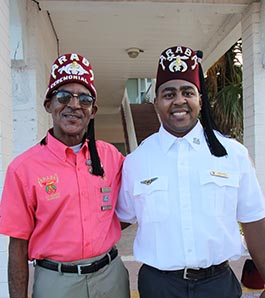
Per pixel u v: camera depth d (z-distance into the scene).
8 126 2.84
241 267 3.51
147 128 10.20
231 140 1.72
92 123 1.74
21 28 3.53
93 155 1.71
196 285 1.59
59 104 1.64
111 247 1.71
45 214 1.59
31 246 1.63
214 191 1.59
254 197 1.67
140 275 1.71
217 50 5.71
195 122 1.70
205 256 1.57
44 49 4.41
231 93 6.33
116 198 1.77
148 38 5.65
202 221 1.58
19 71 3.76
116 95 9.31
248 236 1.72
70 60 1.67
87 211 1.62
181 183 1.61
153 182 1.63
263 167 4.07
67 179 1.61
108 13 4.34
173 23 5.03
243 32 4.30
